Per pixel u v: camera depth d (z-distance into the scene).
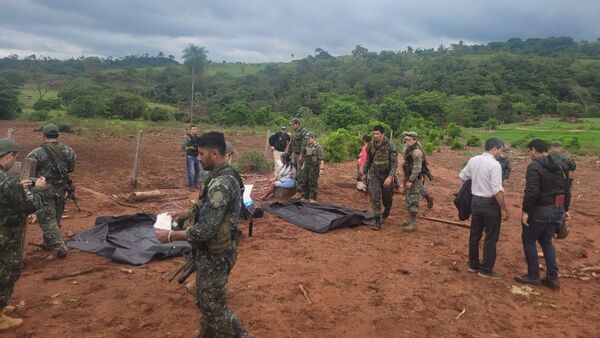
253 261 6.36
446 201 11.59
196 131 12.26
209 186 3.41
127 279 5.52
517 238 8.41
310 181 10.16
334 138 18.59
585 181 16.44
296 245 7.19
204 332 3.58
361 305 5.11
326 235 7.85
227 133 36.84
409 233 8.26
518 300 5.52
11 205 4.12
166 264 6.07
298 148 10.77
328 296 5.30
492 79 91.44
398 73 105.19
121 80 102.69
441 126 60.72
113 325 4.38
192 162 12.16
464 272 6.36
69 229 7.62
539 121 69.56
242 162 15.27
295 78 105.50
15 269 4.20
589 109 78.75
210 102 77.00
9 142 4.32
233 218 3.50
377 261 6.62
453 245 7.66
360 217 8.59
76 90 58.56
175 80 92.19
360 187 12.08
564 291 5.95
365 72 104.56
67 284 5.30
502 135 46.75
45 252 6.32
